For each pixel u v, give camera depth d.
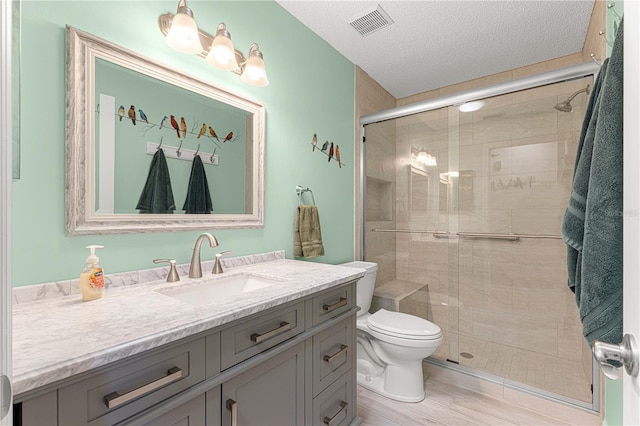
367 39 2.15
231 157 1.55
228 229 1.54
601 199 0.62
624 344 0.49
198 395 0.81
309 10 1.87
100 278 0.99
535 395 1.79
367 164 2.62
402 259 2.65
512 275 2.22
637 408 0.46
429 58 2.39
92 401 0.62
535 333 2.13
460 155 2.37
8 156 0.35
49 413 0.57
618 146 0.60
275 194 1.80
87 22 1.08
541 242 2.12
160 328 0.74
